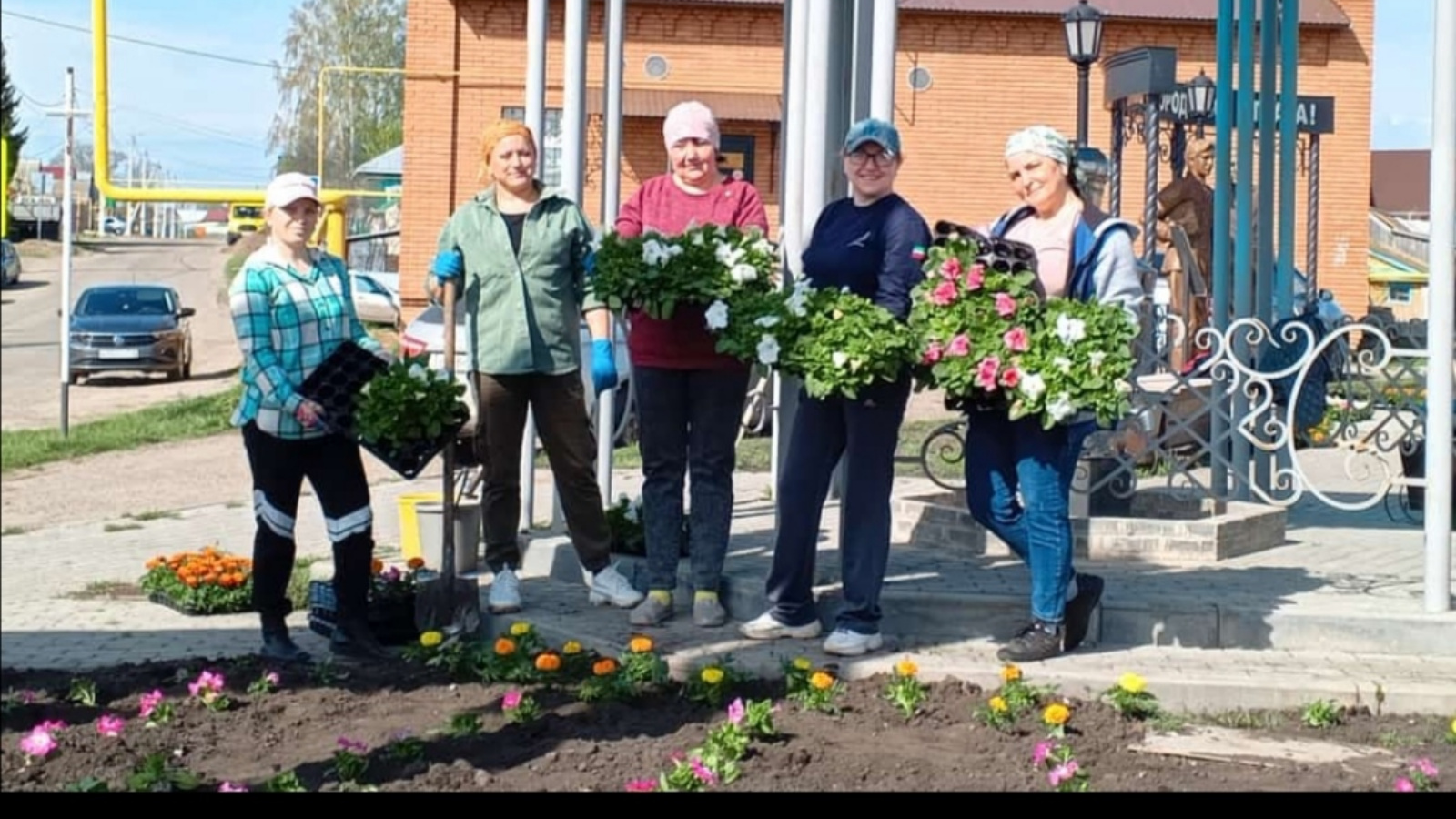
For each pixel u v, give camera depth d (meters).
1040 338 6.07
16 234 46.25
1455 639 6.73
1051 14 28.23
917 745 5.55
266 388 6.44
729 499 6.95
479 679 6.39
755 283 6.45
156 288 29.48
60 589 9.02
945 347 6.11
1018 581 7.32
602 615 7.13
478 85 21.94
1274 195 11.22
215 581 8.11
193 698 6.02
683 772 5.00
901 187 28.64
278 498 6.64
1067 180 6.49
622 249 6.46
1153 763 5.45
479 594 7.24
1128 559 8.40
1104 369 6.02
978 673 6.23
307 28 40.25
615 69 9.43
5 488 14.67
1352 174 29.12
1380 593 7.35
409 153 26.53
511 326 6.87
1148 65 15.74
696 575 6.93
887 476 6.44
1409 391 10.05
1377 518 10.47
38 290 45.25
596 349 7.03
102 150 9.05
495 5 26.45
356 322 6.79
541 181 7.15
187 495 14.32
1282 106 11.03
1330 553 8.74
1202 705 6.12
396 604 6.98
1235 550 8.56
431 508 8.29
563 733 5.65
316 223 6.77
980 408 6.37
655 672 6.13
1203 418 9.85
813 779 5.15
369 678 6.45
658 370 6.84
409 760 5.28
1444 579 6.88
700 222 6.78
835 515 10.30
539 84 8.57
